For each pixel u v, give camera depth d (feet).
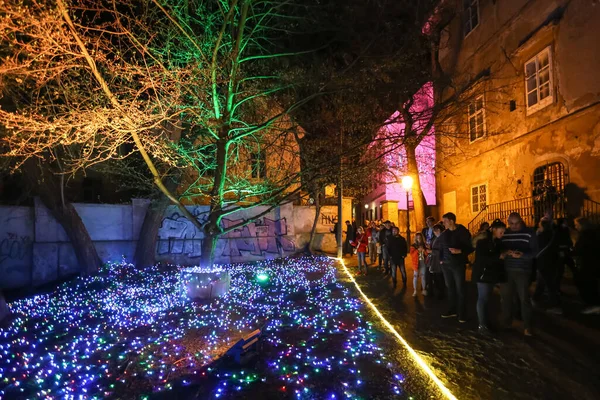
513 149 44.50
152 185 47.98
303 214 69.62
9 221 42.55
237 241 59.77
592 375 15.42
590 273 23.68
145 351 21.13
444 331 21.89
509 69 44.88
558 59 36.86
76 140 23.21
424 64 54.95
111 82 25.54
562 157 36.70
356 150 36.63
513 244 19.69
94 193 69.15
